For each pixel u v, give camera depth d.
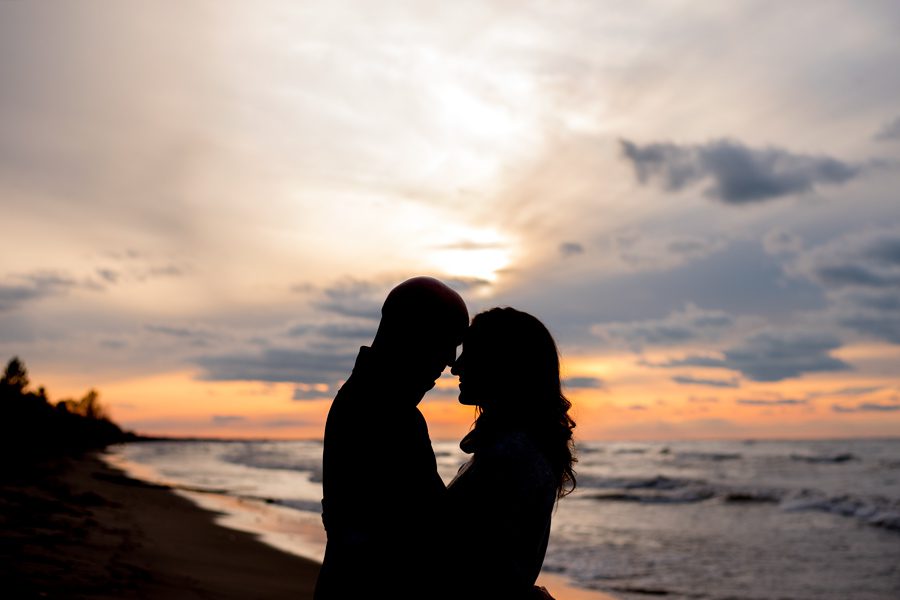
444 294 2.15
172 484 24.72
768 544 14.30
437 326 2.12
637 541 14.33
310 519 15.17
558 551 12.75
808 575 10.99
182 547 9.18
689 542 14.34
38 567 5.88
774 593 9.52
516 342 2.11
